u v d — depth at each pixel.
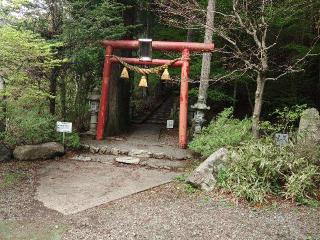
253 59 10.41
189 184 6.21
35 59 7.87
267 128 7.84
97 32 9.16
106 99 9.85
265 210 5.16
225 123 8.41
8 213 5.00
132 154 8.48
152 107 16.75
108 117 10.98
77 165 7.62
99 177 6.83
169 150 8.85
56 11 8.91
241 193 5.54
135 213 5.06
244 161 6.06
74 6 9.18
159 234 4.40
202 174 6.11
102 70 10.71
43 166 7.38
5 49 7.14
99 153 8.62
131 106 14.22
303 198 5.50
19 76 7.51
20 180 6.41
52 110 9.34
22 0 7.13
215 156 6.27
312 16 11.23
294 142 6.86
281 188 5.81
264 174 5.80
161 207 5.29
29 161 7.60
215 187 5.88
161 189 6.19
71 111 10.23
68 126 8.20
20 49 7.17
